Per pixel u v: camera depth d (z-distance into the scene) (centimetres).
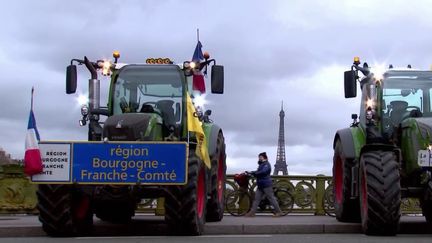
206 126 1379
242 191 1734
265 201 1742
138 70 1213
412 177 1129
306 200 1747
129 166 1050
